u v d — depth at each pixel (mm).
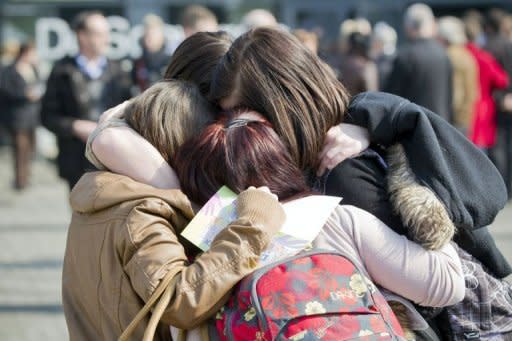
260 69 2855
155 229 2699
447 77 9891
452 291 2707
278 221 2654
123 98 8352
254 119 2834
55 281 9000
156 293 2582
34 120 16281
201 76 3156
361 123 2885
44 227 12359
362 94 2980
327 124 2855
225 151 2766
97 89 8141
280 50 2877
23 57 16359
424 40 9867
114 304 2756
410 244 2715
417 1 20156
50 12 19875
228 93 2936
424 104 9766
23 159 16297
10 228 12266
